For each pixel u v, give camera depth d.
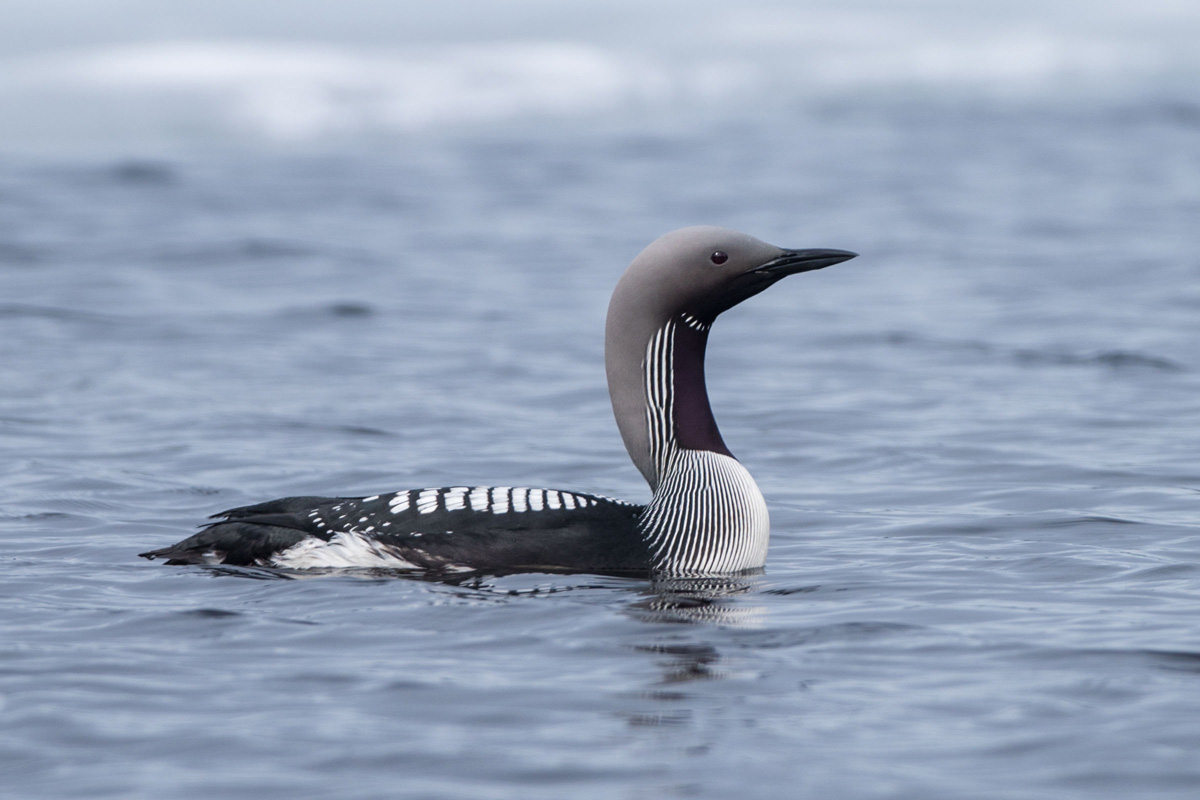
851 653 6.91
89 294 20.84
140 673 6.56
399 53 45.62
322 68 43.47
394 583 8.15
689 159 36.00
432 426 13.66
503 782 5.32
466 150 36.53
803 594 8.14
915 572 8.71
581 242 26.16
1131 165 35.28
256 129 37.69
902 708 6.10
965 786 5.24
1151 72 47.38
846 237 26.92
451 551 8.43
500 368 16.48
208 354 17.09
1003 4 54.75
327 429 13.45
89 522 9.98
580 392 15.26
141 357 16.86
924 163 35.75
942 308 20.55
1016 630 7.30
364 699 6.21
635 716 6.01
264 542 8.55
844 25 52.28
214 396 14.91
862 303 21.17
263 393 15.08
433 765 5.47
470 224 28.02
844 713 6.04
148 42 44.12
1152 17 53.53
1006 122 41.28
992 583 8.41
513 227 27.72
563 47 47.41
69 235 25.78
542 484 11.61
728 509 8.65
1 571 8.51
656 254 8.80
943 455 12.44
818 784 5.27
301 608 7.65
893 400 14.91
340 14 48.47
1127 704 6.10
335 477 11.63
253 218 28.06
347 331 18.62
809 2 54.19
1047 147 37.91
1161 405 14.43
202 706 6.12
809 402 14.85
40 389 15.11
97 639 7.09
